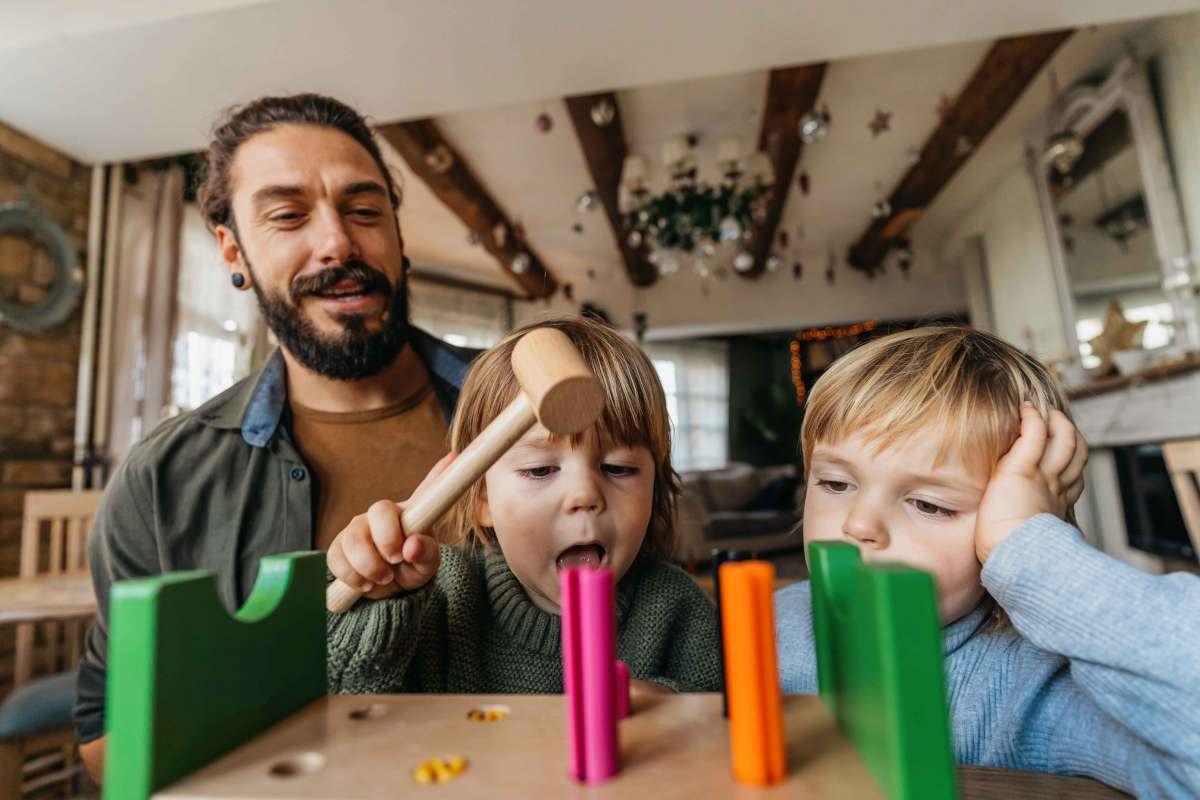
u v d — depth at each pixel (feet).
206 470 2.92
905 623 0.78
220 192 3.13
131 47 6.82
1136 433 8.98
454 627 2.17
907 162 12.12
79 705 2.80
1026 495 1.60
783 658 2.21
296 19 6.58
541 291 17.95
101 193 9.16
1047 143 10.45
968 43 8.77
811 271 18.65
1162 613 1.27
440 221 13.82
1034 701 1.75
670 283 19.13
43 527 8.25
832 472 1.99
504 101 8.10
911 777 0.75
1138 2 6.85
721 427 24.29
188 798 0.88
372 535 1.60
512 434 1.38
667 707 1.18
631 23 6.89
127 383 9.11
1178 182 8.43
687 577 2.49
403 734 1.08
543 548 1.95
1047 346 11.73
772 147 10.82
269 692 1.13
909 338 2.06
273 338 3.28
